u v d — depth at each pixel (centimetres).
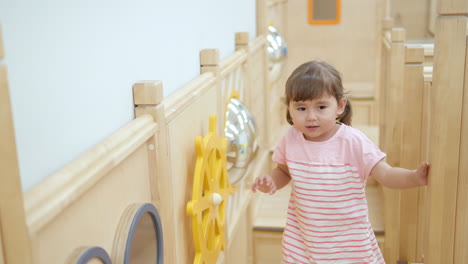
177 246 147
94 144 100
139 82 122
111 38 108
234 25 249
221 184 181
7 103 66
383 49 305
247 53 251
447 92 124
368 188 323
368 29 453
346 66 463
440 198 129
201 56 183
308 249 157
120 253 102
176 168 143
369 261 153
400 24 358
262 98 322
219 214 183
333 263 154
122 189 108
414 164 229
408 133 227
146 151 122
